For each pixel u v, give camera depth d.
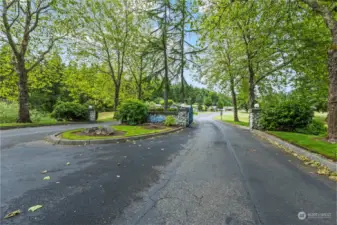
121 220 2.06
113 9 16.73
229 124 15.90
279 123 9.27
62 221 2.03
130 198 2.56
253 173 3.56
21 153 4.84
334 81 5.67
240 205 2.39
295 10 8.40
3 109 14.41
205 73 18.91
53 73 16.20
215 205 2.39
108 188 2.86
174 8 11.59
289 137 6.77
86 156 4.64
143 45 14.70
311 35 10.18
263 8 8.54
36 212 2.19
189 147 5.86
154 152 5.16
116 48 18.34
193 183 3.08
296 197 2.61
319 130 9.02
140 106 11.65
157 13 11.87
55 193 2.67
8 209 2.25
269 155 4.93
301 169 3.81
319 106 16.80
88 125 12.41
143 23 17.30
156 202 2.45
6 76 13.56
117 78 21.55
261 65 13.44
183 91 13.85
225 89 19.28
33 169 3.66
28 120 12.06
